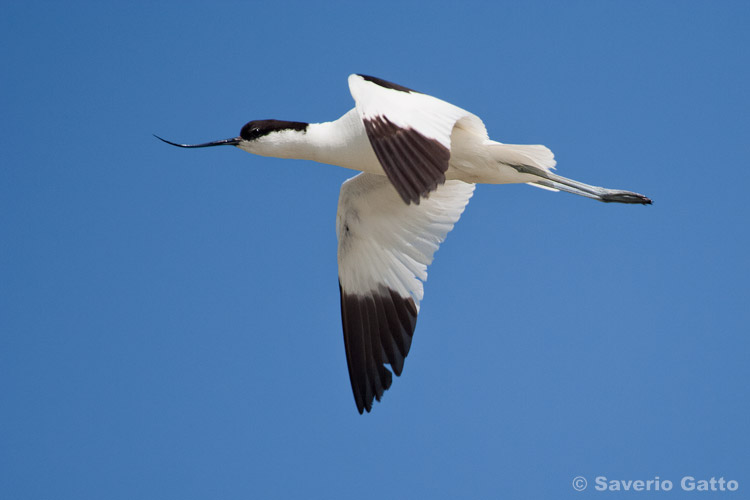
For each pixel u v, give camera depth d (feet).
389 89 31.45
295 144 38.42
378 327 41.19
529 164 36.88
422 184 29.53
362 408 40.81
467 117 34.01
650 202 38.52
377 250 41.06
